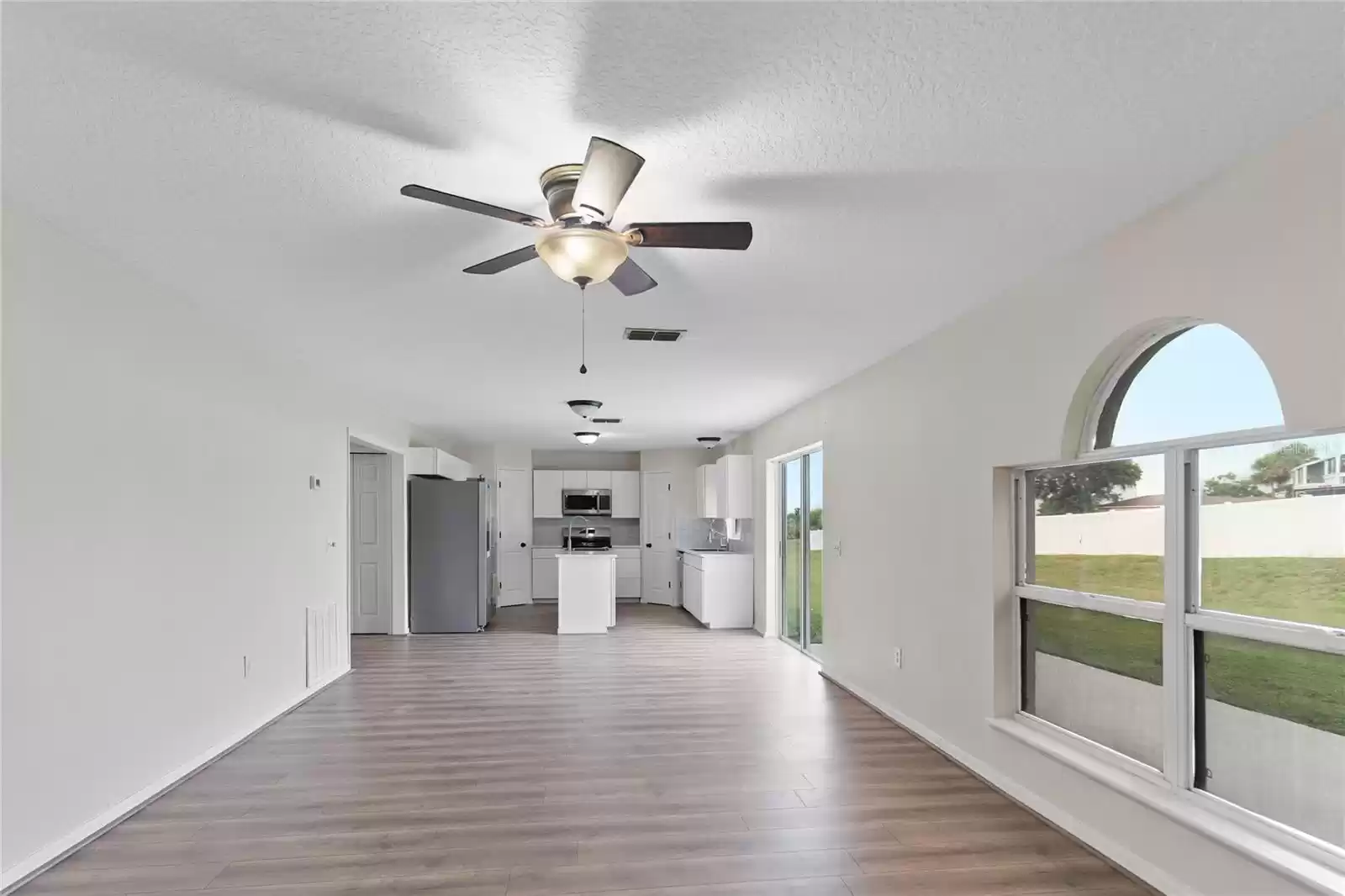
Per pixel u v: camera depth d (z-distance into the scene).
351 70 1.70
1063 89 1.79
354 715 4.78
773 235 2.71
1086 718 3.10
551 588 11.36
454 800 3.37
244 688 4.20
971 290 3.41
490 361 4.92
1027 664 3.53
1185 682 2.57
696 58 1.66
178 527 3.49
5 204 2.43
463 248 2.83
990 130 1.99
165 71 1.70
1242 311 2.18
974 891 2.56
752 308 3.68
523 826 3.09
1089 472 3.12
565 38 1.58
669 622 9.20
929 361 4.23
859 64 1.68
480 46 1.61
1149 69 1.71
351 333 4.13
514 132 1.98
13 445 2.49
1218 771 2.46
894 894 2.54
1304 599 2.17
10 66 1.68
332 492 5.66
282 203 2.43
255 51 1.63
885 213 2.53
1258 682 2.32
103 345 2.94
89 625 2.86
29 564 2.56
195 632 3.64
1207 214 2.30
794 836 2.99
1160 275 2.49
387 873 2.69
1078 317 2.92
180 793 3.41
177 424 3.48
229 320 3.85
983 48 1.63
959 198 2.41
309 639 5.19
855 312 3.77
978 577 3.69
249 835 2.98
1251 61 1.69
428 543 8.35
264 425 4.45
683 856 2.83
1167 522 2.65
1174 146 2.08
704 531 11.12
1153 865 2.56
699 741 4.25
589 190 1.90
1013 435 3.38
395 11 1.49
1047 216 2.56
